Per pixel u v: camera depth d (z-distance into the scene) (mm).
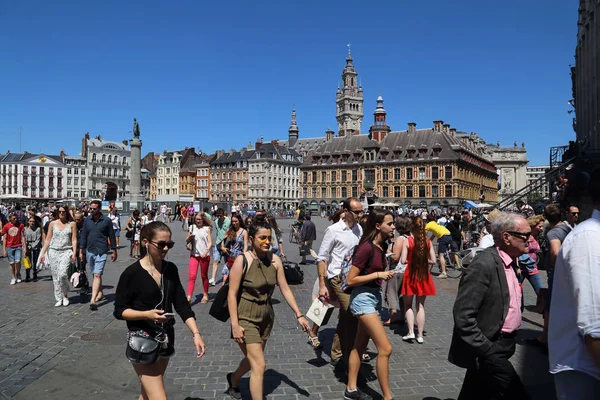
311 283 12000
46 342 6617
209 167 111688
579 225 2734
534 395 4895
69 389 4965
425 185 72688
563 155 26422
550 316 2857
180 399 4738
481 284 3291
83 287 9469
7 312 8453
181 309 3779
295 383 5227
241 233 9438
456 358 3482
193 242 9367
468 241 20516
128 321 3580
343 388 5094
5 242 11539
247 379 5348
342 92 134000
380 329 4492
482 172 84625
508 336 3344
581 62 27016
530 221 7527
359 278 4590
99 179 113500
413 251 6816
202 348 3686
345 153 82125
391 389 5051
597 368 2596
